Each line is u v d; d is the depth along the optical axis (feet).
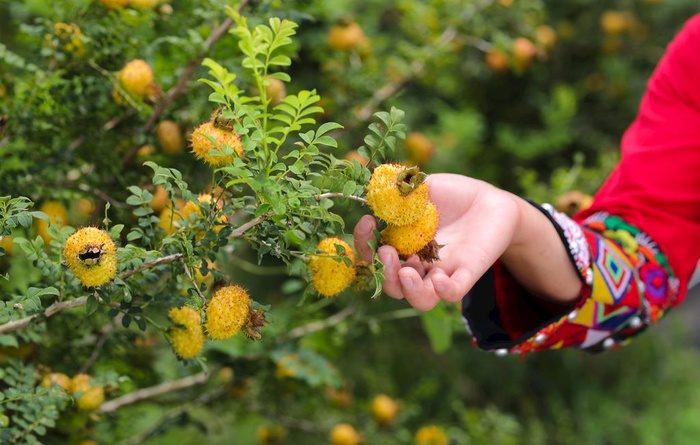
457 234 5.41
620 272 5.97
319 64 8.98
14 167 6.31
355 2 10.63
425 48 8.86
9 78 6.32
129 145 6.38
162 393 6.99
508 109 13.64
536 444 11.99
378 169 5.20
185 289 5.71
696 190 6.18
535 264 5.76
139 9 6.32
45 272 5.38
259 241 5.32
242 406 7.56
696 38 6.23
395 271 5.21
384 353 11.59
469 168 12.29
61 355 6.27
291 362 6.91
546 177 13.57
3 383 6.13
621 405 13.38
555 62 13.41
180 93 6.31
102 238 5.24
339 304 7.82
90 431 6.44
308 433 8.05
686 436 13.03
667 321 14.56
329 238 5.42
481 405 12.75
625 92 13.33
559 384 13.37
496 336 5.93
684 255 6.17
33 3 6.70
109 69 6.27
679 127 6.23
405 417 8.38
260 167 5.21
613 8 13.19
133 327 6.70
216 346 6.83
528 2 9.30
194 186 6.37
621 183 6.29
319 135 5.23
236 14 5.31
